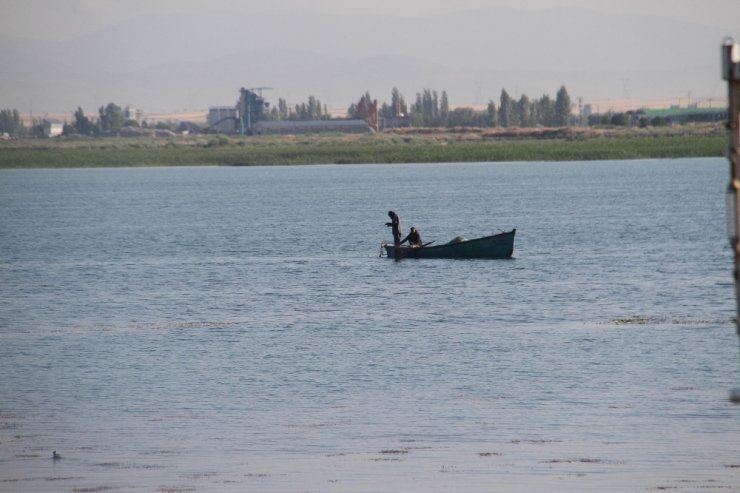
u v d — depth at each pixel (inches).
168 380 4525.1
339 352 4985.2
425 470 3339.1
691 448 3469.5
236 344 5251.0
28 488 3257.9
